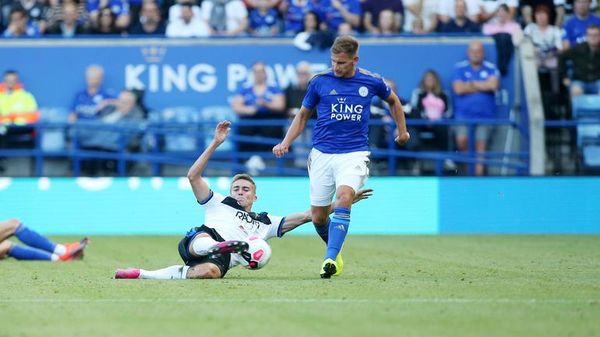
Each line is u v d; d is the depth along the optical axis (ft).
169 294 104.47
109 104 244.42
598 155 245.45
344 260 153.79
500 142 242.37
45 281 120.57
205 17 255.70
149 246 186.39
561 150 247.70
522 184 224.33
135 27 254.68
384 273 130.41
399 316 88.63
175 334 79.56
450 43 247.50
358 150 121.49
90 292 107.14
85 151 240.12
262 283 114.52
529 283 116.06
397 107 124.47
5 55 246.88
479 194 223.51
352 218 222.28
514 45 248.73
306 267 141.49
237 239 120.88
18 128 243.19
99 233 223.92
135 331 81.10
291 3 255.91
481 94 242.17
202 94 247.50
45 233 223.51
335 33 246.88
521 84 244.63
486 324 84.38
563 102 248.32
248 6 256.32
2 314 91.25
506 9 253.03
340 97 120.67
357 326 83.15
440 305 95.71
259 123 233.35
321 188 122.52
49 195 224.33
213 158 243.19
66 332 80.94
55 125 232.32
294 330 81.10
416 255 163.32
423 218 222.69
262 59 247.09
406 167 242.78
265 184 221.66
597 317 88.48
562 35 253.44
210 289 108.37
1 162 245.24
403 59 247.09
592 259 154.81
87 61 247.50
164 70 247.50
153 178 224.94
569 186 224.74
